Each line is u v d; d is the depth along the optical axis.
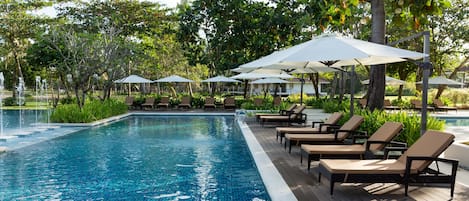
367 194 5.57
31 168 8.41
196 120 20.14
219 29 26.12
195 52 28.14
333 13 9.30
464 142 7.98
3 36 29.20
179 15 28.81
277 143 10.62
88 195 6.35
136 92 48.38
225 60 26.69
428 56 7.58
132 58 24.39
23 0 28.58
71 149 10.87
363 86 35.44
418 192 5.65
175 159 9.40
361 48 7.31
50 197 6.25
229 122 19.05
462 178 6.52
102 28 24.78
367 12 22.31
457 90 30.38
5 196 6.32
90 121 17.08
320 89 55.12
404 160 5.97
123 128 16.22
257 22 26.05
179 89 48.34
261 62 8.91
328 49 7.31
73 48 18.44
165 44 36.03
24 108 26.62
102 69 19.80
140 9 29.95
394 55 7.03
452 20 26.34
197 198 6.15
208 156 9.79
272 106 21.27
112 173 7.92
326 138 8.84
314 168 7.33
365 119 10.24
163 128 16.27
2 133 13.69
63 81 26.89
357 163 5.83
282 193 5.64
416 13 7.42
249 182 7.14
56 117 16.81
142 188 6.77
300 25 23.34
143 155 9.94
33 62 26.52
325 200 5.28
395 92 42.59
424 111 7.79
